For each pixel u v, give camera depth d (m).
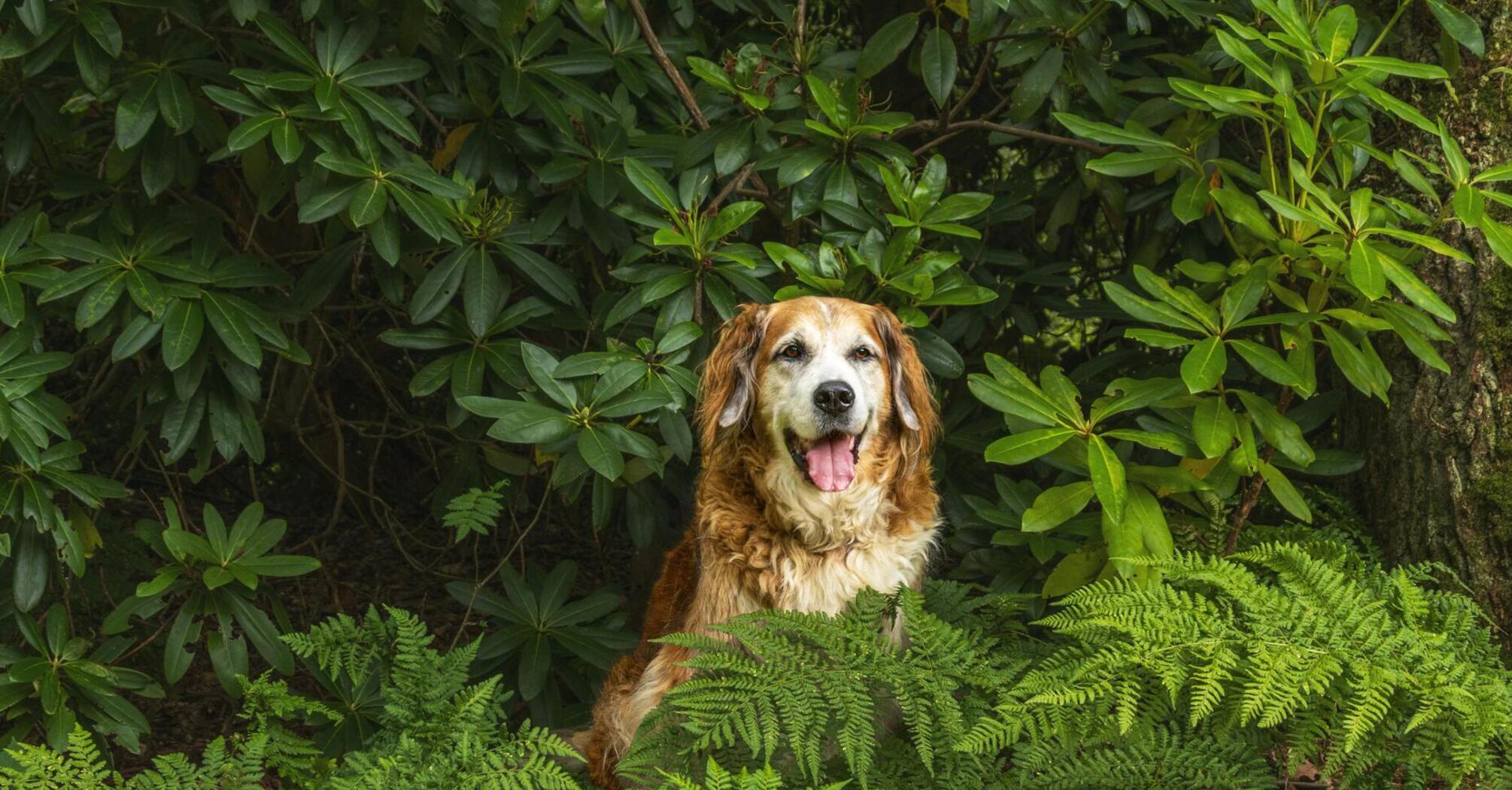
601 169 4.11
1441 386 3.56
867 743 2.52
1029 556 4.13
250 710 3.20
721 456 3.62
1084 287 5.77
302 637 3.30
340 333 5.61
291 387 6.21
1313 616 2.56
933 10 4.13
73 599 5.25
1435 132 3.12
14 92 3.95
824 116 4.14
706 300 4.23
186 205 4.43
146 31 3.96
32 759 2.76
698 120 4.16
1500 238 2.97
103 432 6.94
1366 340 3.37
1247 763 2.61
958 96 5.72
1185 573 2.80
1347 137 3.50
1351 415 3.99
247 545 3.90
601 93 4.57
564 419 3.57
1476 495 3.49
